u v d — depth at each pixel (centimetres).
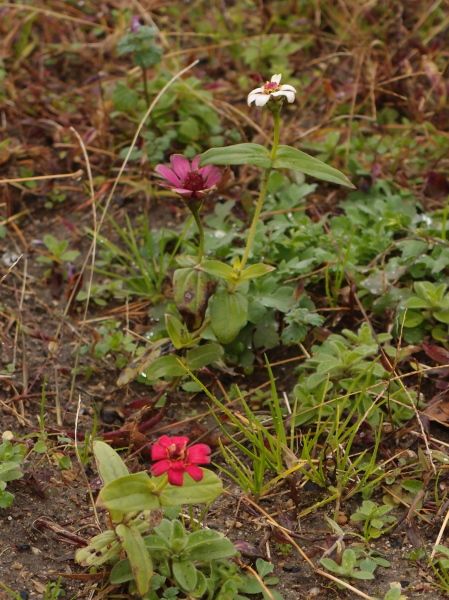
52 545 326
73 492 348
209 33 588
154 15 602
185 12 606
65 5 604
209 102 514
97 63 570
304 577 318
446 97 526
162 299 435
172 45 586
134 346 412
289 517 340
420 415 367
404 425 366
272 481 343
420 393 382
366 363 374
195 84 514
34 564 318
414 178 492
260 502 346
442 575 317
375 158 482
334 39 582
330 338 392
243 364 404
